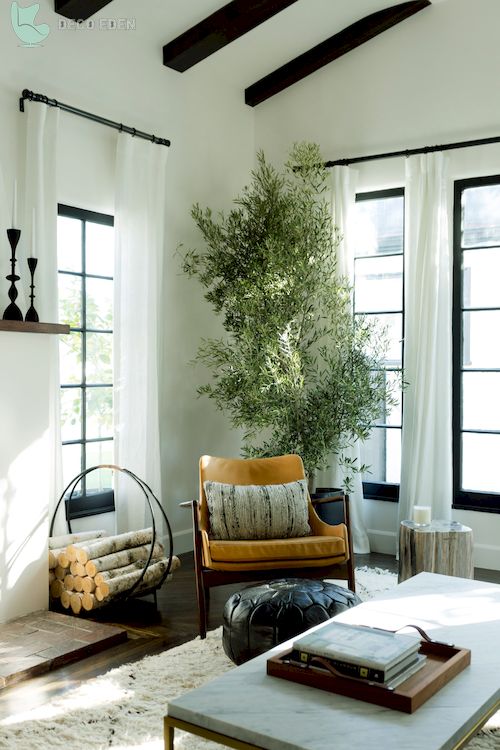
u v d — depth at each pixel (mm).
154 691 2820
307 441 4684
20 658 3119
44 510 3801
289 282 4586
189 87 5168
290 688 1941
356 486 5152
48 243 4000
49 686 2941
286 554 3574
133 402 4543
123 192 4488
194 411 5266
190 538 5250
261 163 5660
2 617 3604
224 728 1761
